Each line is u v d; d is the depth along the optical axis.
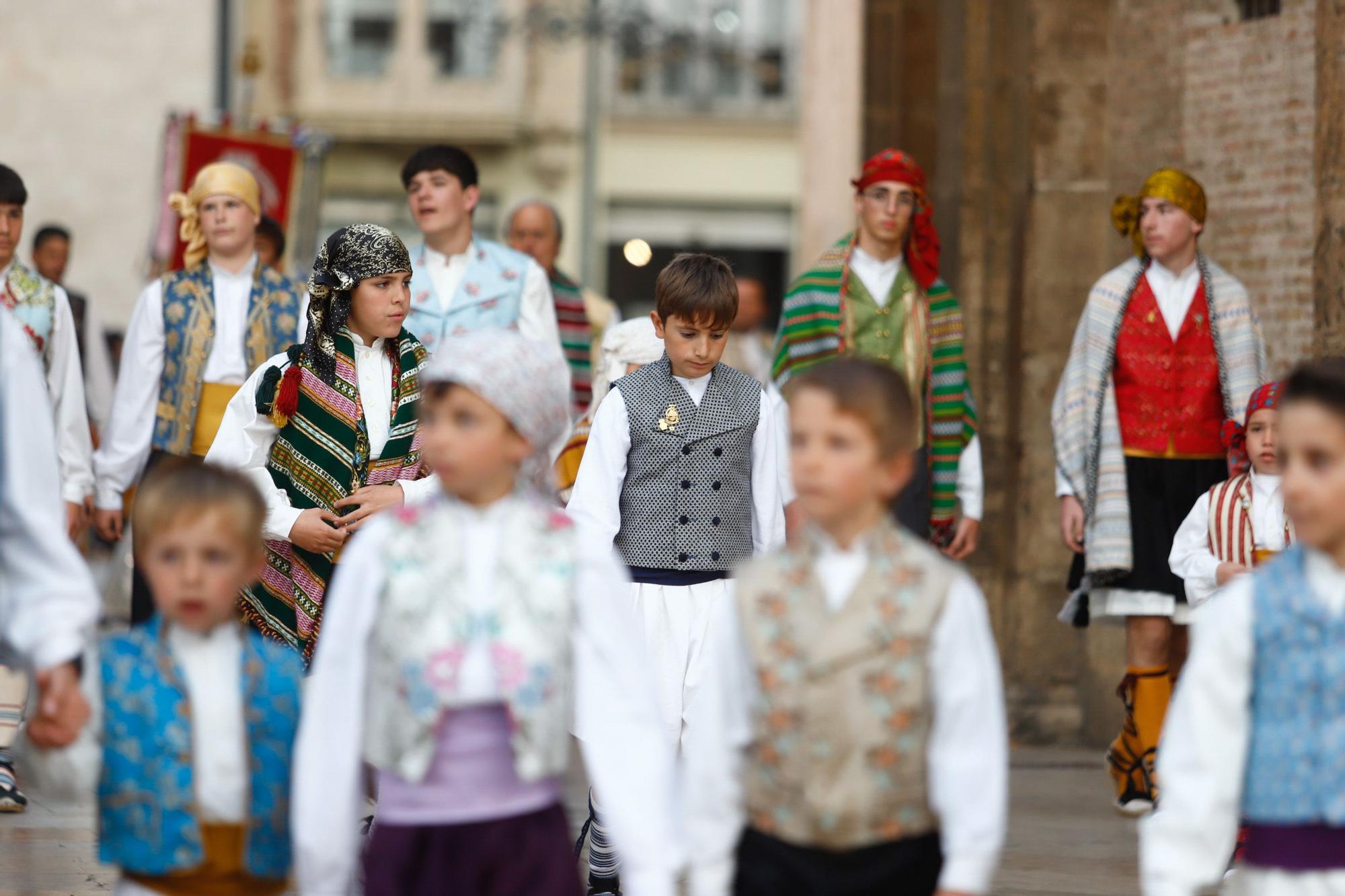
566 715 5.74
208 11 32.78
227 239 11.73
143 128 32.62
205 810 5.89
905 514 11.66
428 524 5.80
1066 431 11.63
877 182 11.66
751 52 49.69
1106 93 14.92
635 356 10.74
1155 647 11.45
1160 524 11.36
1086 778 13.25
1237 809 5.59
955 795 5.50
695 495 8.88
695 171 49.72
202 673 5.97
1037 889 9.32
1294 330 13.60
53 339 11.46
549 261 14.48
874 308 11.73
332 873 5.71
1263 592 5.57
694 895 5.68
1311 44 13.42
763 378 20.23
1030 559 14.98
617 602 5.86
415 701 5.61
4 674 11.23
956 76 15.12
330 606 5.80
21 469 5.69
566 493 10.83
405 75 47.97
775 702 5.56
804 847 5.54
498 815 5.66
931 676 5.54
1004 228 15.02
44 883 8.95
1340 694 5.45
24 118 32.44
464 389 5.83
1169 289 11.58
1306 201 13.48
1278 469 9.84
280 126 19.98
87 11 32.53
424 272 11.69
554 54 48.47
